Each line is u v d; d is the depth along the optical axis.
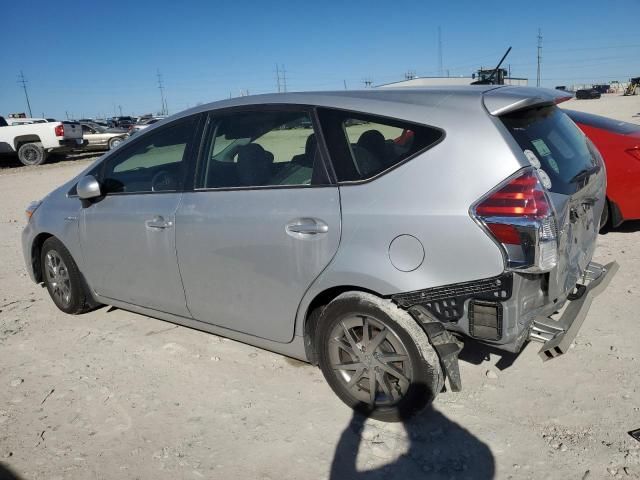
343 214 2.80
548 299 2.68
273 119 3.21
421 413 2.99
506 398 3.08
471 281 2.52
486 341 2.57
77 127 22.20
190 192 3.49
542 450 2.65
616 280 4.61
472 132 2.60
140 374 3.61
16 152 21.45
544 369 3.34
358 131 2.89
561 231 2.61
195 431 2.98
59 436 2.99
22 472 2.72
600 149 5.60
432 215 2.56
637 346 3.53
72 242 4.27
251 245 3.14
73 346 4.07
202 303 3.54
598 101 51.66
